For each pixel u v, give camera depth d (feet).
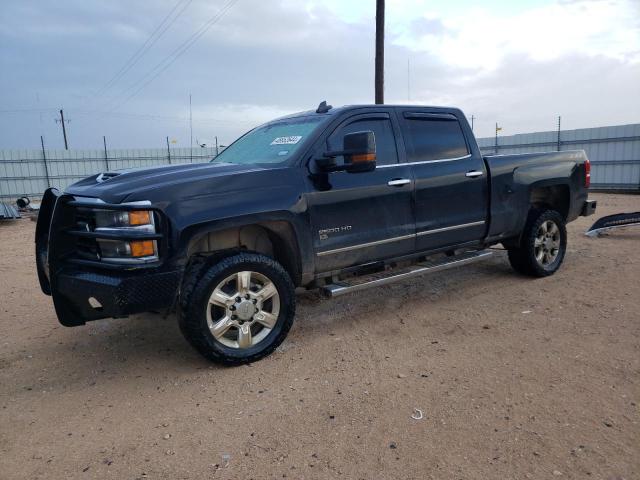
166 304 11.55
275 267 13.04
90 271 11.80
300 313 16.94
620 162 66.80
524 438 9.20
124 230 11.32
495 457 8.68
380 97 55.01
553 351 13.00
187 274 12.42
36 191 92.43
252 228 13.97
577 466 8.36
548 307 16.47
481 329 14.82
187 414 10.61
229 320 12.55
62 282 12.17
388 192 15.14
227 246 13.92
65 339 15.49
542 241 19.86
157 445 9.51
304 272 13.78
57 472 8.79
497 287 19.04
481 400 10.64
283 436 9.62
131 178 12.60
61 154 93.50
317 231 13.80
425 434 9.47
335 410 10.50
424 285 19.76
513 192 18.43
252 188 12.79
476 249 18.40
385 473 8.39
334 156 13.46
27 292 21.50
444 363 12.57
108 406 11.11
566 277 19.95
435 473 8.34
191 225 11.73
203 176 12.51
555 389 10.97
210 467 8.77
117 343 14.97
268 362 13.03
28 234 41.98
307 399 11.02
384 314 16.56
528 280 19.80
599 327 14.49
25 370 13.26
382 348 13.71
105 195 11.69
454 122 17.60
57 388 12.12
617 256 23.24
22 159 90.58
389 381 11.69
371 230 14.88
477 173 17.38
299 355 13.42
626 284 18.61
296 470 8.58
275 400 11.03
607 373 11.62
